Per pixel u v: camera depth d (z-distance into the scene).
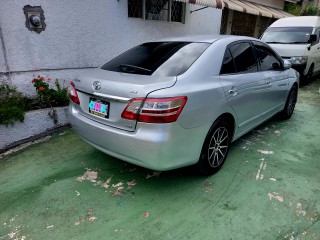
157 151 2.14
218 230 2.10
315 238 2.03
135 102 2.15
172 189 2.61
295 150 3.44
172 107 2.12
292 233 2.07
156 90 2.14
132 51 3.12
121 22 5.20
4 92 3.72
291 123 4.47
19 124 3.50
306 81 7.40
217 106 2.56
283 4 13.25
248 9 7.71
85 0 4.51
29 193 2.55
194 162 2.52
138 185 2.68
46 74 4.34
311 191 2.58
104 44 5.02
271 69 3.72
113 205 2.39
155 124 2.11
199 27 7.17
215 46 2.75
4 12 3.69
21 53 3.98
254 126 3.59
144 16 5.62
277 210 2.32
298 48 6.75
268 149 3.46
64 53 4.48
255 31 11.34
